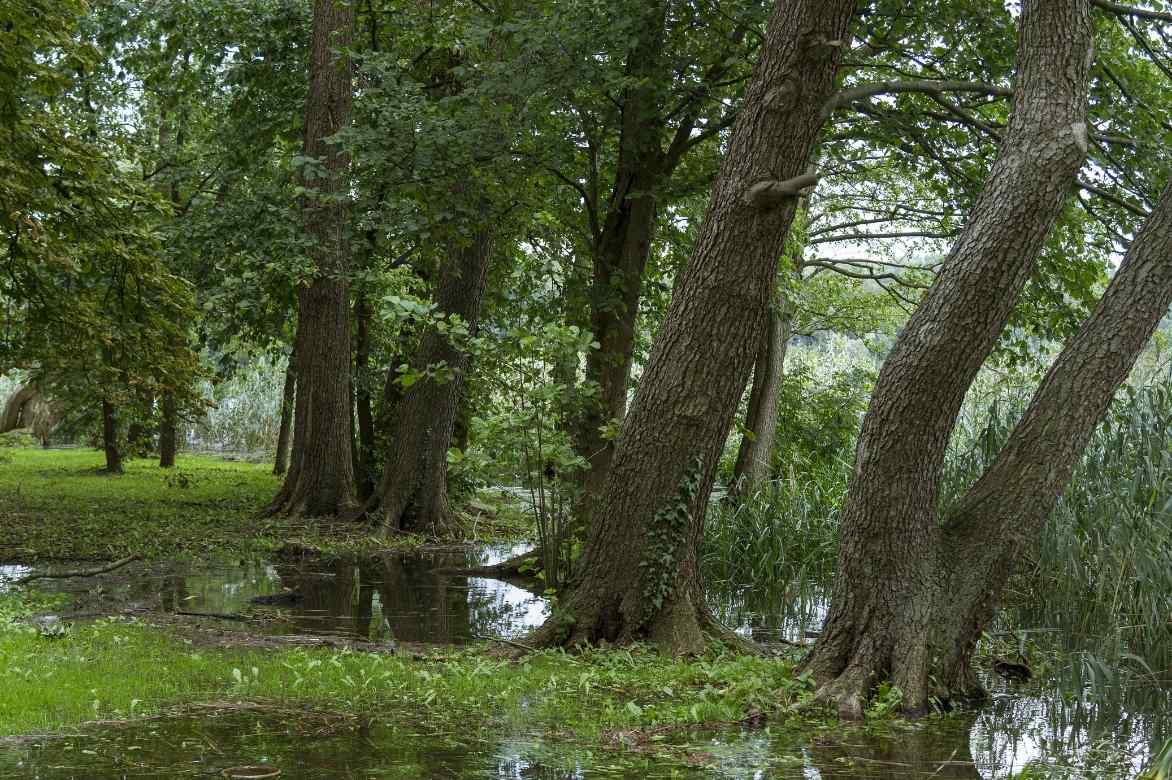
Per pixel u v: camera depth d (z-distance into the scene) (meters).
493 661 8.36
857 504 7.38
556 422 9.76
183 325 18.22
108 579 12.67
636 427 8.88
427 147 12.21
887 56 14.31
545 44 11.94
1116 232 13.00
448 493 21.89
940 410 7.16
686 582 8.97
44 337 15.45
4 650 7.55
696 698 7.19
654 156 14.54
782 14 8.00
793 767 5.64
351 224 17.27
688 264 8.75
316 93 18.72
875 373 24.50
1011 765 5.91
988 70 13.14
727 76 14.29
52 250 13.38
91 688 6.63
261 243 18.00
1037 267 13.81
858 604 7.40
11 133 13.20
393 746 5.70
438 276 20.41
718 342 8.60
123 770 5.04
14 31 12.52
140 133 23.31
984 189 7.12
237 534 17.75
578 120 13.81
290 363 26.00
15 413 43.62
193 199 20.86
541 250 17.73
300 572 14.35
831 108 8.15
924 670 7.18
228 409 46.00
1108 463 10.14
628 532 8.88
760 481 15.06
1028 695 7.86
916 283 21.78
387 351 23.97
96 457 37.50
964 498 7.62
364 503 21.06
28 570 12.94
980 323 7.02
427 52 17.47
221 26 20.42
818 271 24.27
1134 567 9.22
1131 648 9.41
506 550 18.34
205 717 6.19
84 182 13.95
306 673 7.43
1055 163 6.87
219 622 9.93
